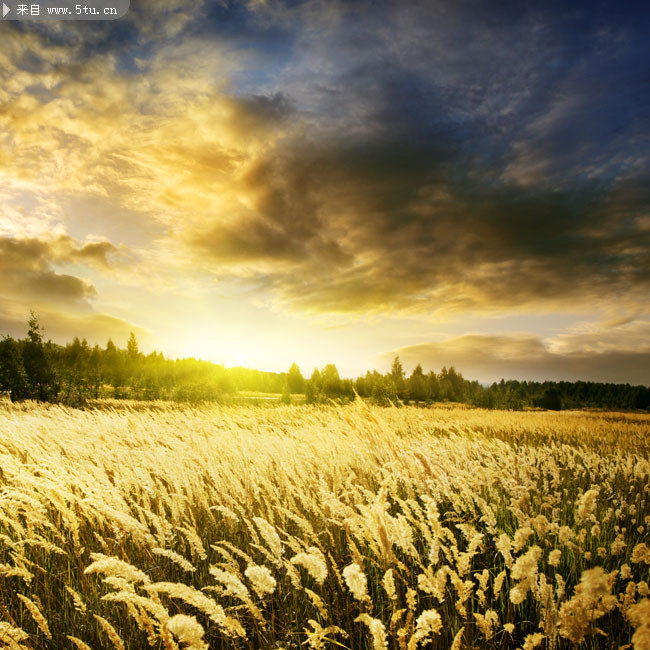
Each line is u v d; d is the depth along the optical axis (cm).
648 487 504
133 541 320
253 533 317
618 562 305
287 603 293
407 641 214
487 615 202
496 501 432
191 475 448
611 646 215
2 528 367
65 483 357
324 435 637
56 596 298
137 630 256
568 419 2312
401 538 238
